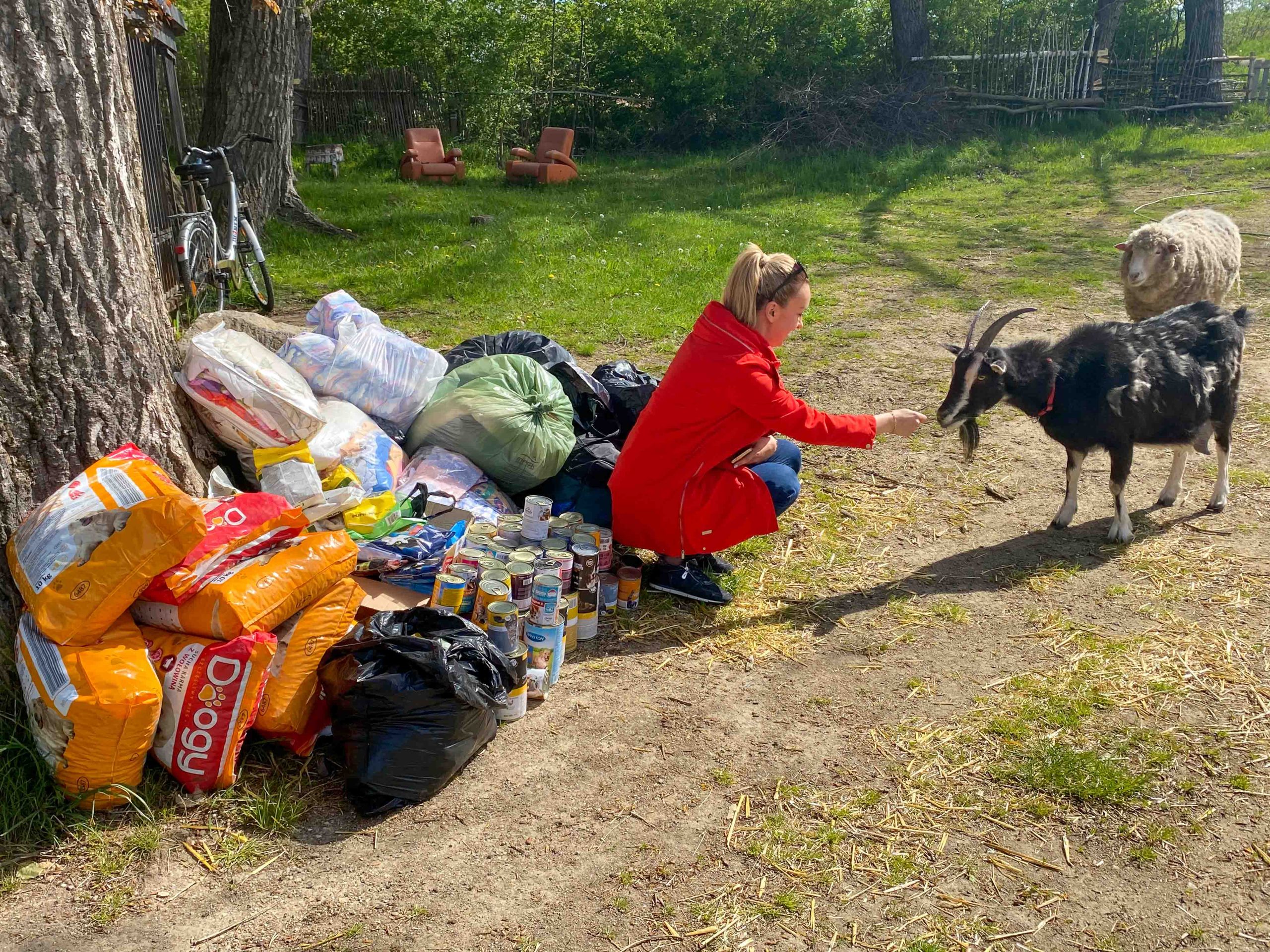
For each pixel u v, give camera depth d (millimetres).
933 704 3607
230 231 8352
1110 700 3609
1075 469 4898
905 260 11078
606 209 14188
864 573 4578
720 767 3250
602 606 4121
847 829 2986
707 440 3924
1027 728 3447
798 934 2607
